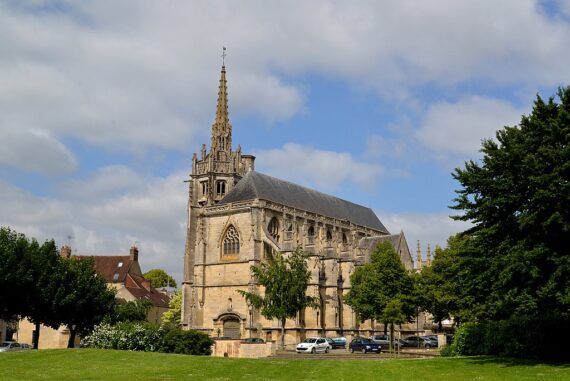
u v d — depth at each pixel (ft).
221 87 450.30
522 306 148.87
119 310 336.70
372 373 129.90
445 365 141.79
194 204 419.54
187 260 398.21
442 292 304.71
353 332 366.63
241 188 372.99
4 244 239.30
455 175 145.89
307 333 342.03
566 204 129.80
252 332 330.75
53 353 166.61
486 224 144.05
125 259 493.36
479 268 146.41
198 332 209.97
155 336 202.18
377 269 280.72
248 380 118.93
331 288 362.74
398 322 248.73
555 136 134.72
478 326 179.11
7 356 161.89
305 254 338.54
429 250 416.26
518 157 135.03
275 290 288.51
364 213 490.90
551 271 132.57
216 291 356.79
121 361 152.25
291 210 373.20
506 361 147.74
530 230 134.51
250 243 346.33
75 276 262.67
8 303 240.12
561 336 153.79
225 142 437.17
